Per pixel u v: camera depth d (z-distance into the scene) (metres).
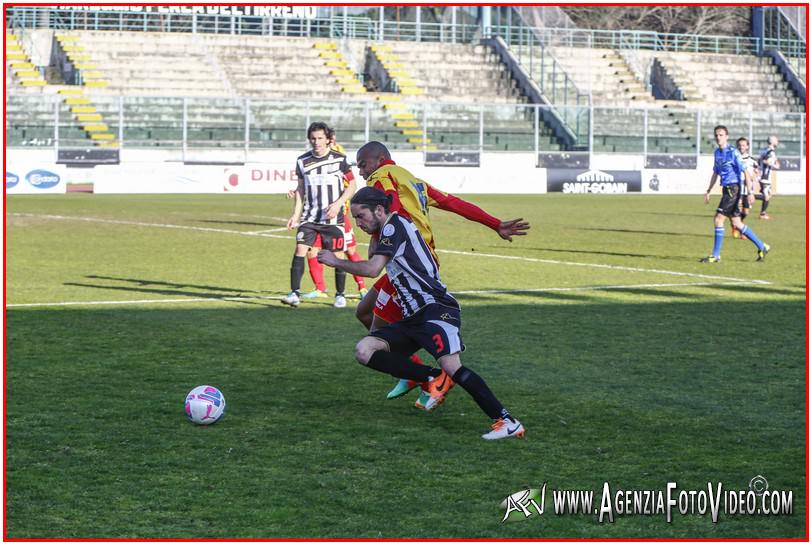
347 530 8.18
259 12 88.38
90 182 67.75
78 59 77.00
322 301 20.19
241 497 8.90
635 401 12.21
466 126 77.81
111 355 14.65
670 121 79.56
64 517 8.43
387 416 11.48
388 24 91.88
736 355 14.92
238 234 34.59
